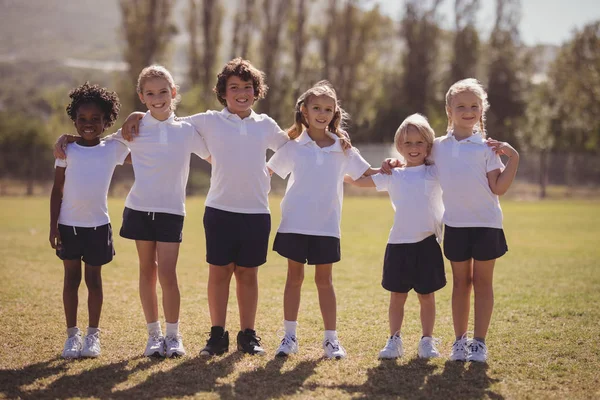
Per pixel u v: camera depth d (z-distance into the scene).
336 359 4.16
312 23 37.03
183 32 40.91
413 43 37.59
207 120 4.41
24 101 67.75
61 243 4.27
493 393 3.55
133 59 34.28
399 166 4.58
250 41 37.81
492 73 38.31
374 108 37.19
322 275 4.39
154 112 4.31
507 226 14.30
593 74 33.00
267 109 35.31
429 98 37.78
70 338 4.22
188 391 3.49
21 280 6.78
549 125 35.16
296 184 4.39
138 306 5.66
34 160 26.53
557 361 4.16
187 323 5.07
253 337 4.35
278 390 3.52
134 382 3.64
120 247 9.90
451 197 4.30
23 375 3.74
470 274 4.38
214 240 4.32
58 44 146.88
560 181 27.31
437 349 4.46
